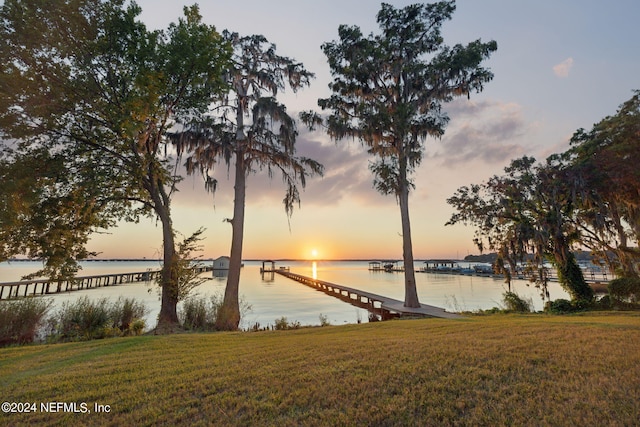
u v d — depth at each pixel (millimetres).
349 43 19000
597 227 17250
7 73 10047
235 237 16188
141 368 5289
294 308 21250
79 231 12633
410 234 17875
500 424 2992
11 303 10469
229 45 13555
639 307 14172
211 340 8070
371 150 20281
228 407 3639
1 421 3484
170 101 13438
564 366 4359
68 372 5203
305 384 4168
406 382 4035
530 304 17000
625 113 17281
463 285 39750
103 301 13180
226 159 15773
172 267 12914
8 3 10359
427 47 18688
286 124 16766
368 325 10523
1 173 10133
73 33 11406
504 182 19609
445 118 19031
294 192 17562
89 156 12836
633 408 3109
